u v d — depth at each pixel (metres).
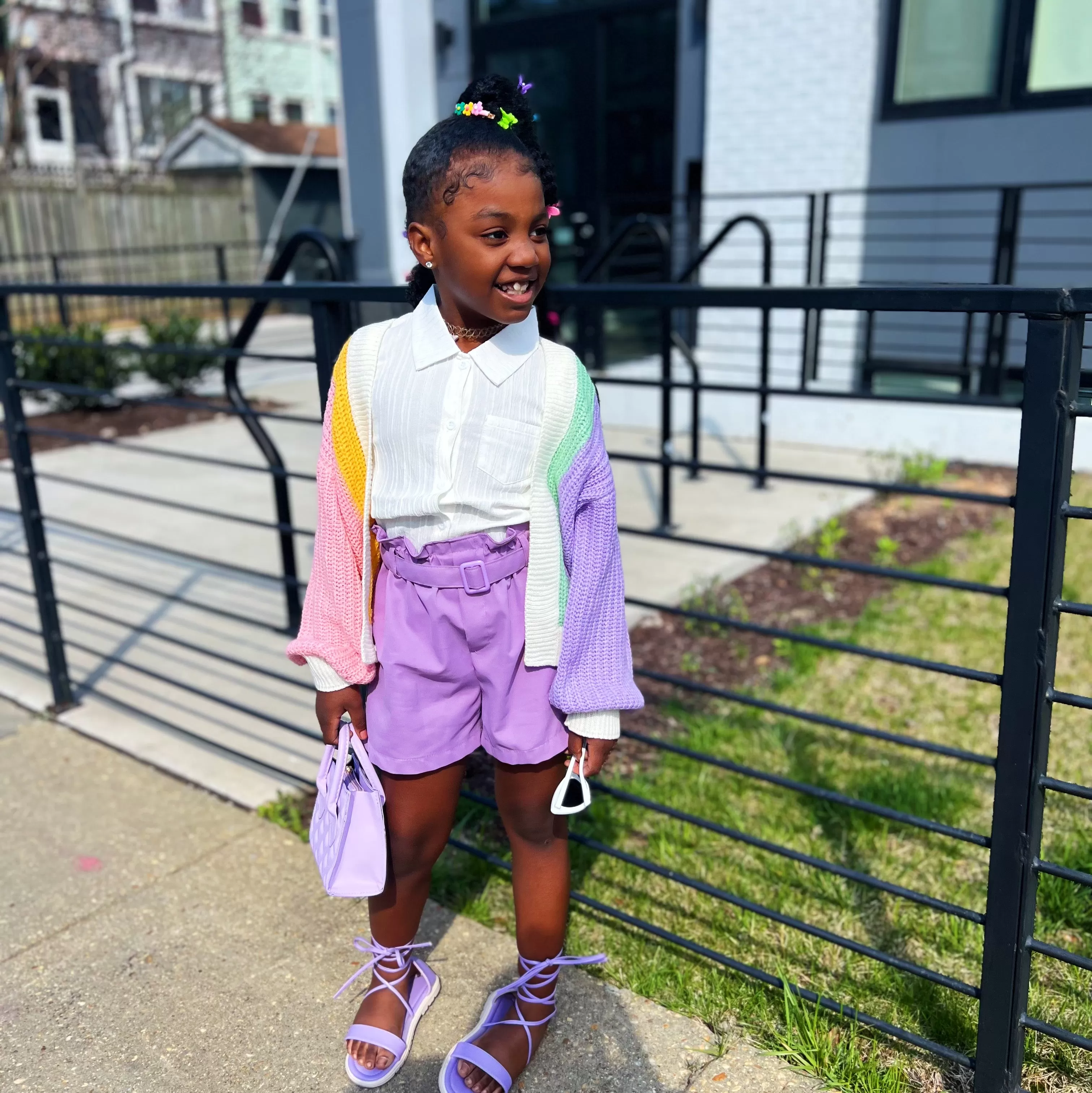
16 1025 1.92
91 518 5.24
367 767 1.66
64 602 3.19
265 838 2.51
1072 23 5.75
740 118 6.60
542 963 1.77
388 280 8.86
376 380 1.56
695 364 5.33
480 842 2.45
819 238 5.99
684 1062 1.78
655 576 4.25
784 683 3.27
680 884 2.26
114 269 14.20
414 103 8.39
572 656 1.56
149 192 15.45
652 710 3.13
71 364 7.59
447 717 1.63
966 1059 1.63
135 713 3.14
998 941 1.55
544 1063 1.79
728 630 3.73
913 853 2.41
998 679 1.51
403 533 1.58
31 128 18.70
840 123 6.27
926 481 5.56
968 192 6.22
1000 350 5.75
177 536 4.96
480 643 1.58
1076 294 1.32
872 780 2.68
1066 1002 1.92
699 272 6.99
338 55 8.55
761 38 6.41
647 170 7.70
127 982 2.02
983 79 6.07
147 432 7.27
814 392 2.42
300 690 3.33
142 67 20.22
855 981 1.99
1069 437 1.40
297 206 17.67
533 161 1.42
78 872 2.39
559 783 1.69
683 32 7.13
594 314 7.28
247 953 2.10
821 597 4.03
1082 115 5.82
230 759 2.89
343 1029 1.89
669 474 4.76
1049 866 1.50
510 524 1.55
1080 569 4.14
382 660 1.64
